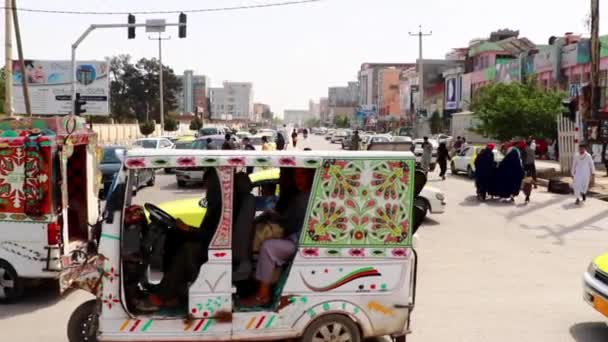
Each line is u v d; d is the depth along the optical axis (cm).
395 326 559
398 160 546
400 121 9775
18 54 2208
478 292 857
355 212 545
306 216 541
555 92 3039
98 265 534
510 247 1168
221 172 533
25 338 661
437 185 2331
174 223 616
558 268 1002
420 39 5466
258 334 543
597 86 2212
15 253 768
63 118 784
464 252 1120
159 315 541
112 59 10412
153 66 10450
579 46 4009
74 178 850
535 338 676
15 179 757
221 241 537
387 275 553
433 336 679
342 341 554
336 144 6438
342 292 548
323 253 545
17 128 767
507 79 5094
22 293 813
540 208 1694
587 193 2006
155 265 593
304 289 545
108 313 532
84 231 850
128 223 572
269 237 582
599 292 671
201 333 538
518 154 1814
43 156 752
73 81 2816
